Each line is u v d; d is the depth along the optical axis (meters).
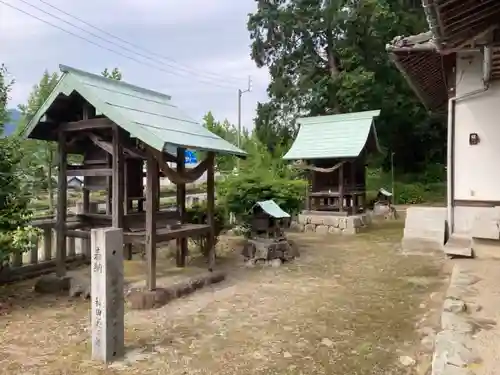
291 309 5.76
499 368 3.22
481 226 6.96
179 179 6.55
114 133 6.23
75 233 6.73
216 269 7.84
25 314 5.58
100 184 7.09
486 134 7.39
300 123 15.68
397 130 25.78
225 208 9.89
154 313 5.62
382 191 18.20
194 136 6.82
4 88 6.99
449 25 4.56
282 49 25.19
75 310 5.76
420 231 9.80
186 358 4.22
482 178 7.44
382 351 4.33
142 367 4.03
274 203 9.52
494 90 7.30
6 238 5.81
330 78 23.91
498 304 4.65
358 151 13.35
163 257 8.81
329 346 4.48
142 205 7.57
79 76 6.34
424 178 26.06
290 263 8.87
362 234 12.98
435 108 11.65
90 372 3.92
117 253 4.28
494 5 4.21
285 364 4.07
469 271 6.07
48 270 7.75
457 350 3.53
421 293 6.39
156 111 7.04
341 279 7.43
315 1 23.95
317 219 13.82
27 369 3.98
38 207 13.97
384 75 23.98
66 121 6.93
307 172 15.96
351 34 23.39
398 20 22.45
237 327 5.08
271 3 24.70
